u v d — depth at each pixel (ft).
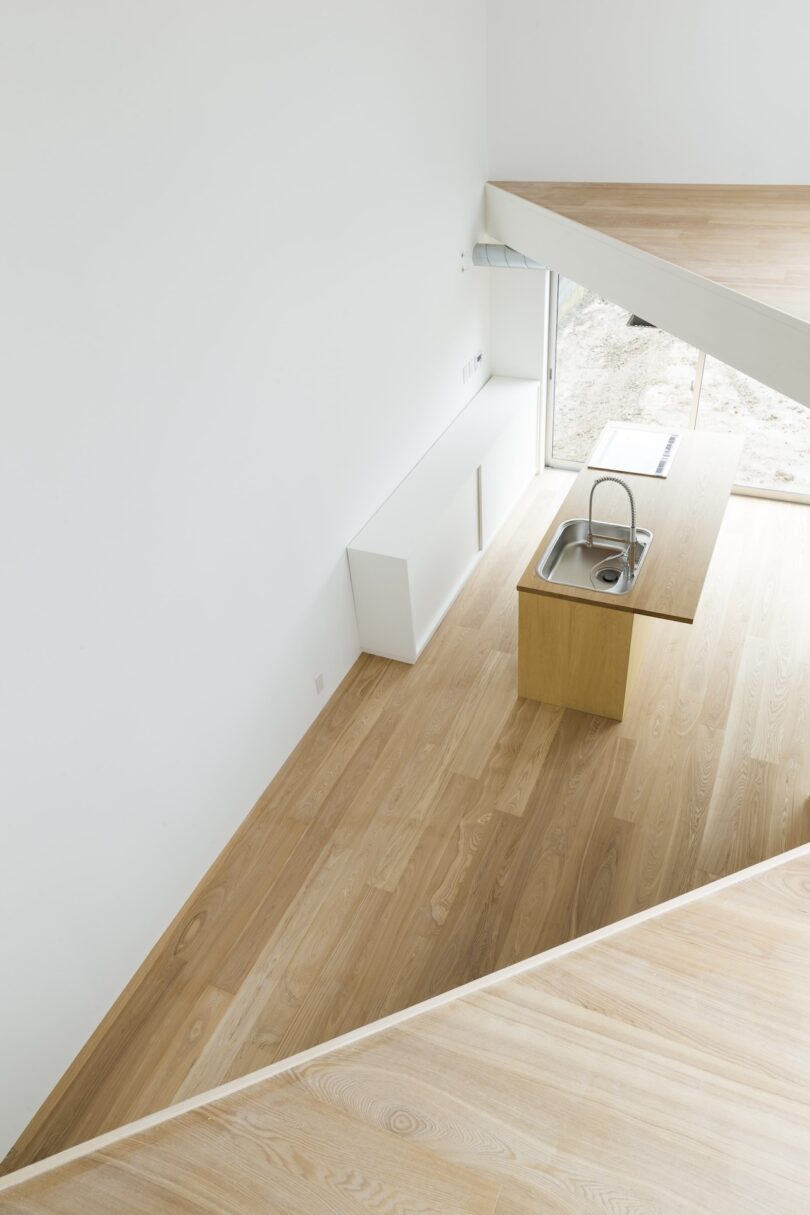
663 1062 4.05
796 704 14.87
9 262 7.41
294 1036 10.72
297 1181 3.63
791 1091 3.89
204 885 12.59
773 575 17.99
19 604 8.30
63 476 8.50
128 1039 10.80
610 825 13.06
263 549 12.51
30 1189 3.74
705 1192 3.49
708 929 4.81
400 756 14.51
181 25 8.82
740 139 16.47
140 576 9.92
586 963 4.61
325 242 12.62
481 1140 3.75
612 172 17.80
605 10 15.97
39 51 7.27
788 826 12.83
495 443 18.81
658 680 15.60
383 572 15.39
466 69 16.55
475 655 16.65
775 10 14.88
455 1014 4.35
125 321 8.89
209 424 10.65
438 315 17.69
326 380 13.47
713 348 13.23
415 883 12.44
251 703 13.03
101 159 8.16
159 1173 3.72
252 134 10.37
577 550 15.39
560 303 20.18
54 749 9.15
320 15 11.32
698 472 16.35
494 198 18.51
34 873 9.25
